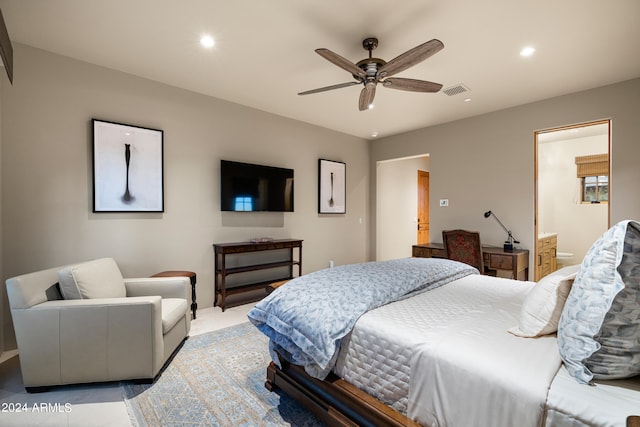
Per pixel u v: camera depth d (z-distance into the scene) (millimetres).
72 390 1883
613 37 2277
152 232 3113
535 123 3600
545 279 1278
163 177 3150
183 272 3035
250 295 3975
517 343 1160
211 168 3549
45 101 2549
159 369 2033
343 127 4777
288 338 1575
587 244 4918
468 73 2859
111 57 2654
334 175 4934
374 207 5539
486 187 4023
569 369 963
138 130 2992
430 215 4648
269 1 1924
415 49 1874
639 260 875
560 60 2627
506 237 3852
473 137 4160
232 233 3750
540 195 5352
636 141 2951
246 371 2107
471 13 2016
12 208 2412
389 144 5289
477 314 1471
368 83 2354
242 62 2727
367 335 1360
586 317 951
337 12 2021
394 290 1689
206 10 2012
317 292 1657
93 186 2758
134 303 1924
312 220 4672
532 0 1883
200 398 1800
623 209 3010
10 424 1584
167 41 2396
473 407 1002
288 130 4312
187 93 3346
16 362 2229
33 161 2498
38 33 2297
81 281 2016
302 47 2461
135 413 1665
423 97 3473
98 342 1886
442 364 1098
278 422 1594
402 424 1158
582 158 4914
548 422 860
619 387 891
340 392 1396
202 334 2736
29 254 2480
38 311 1824
